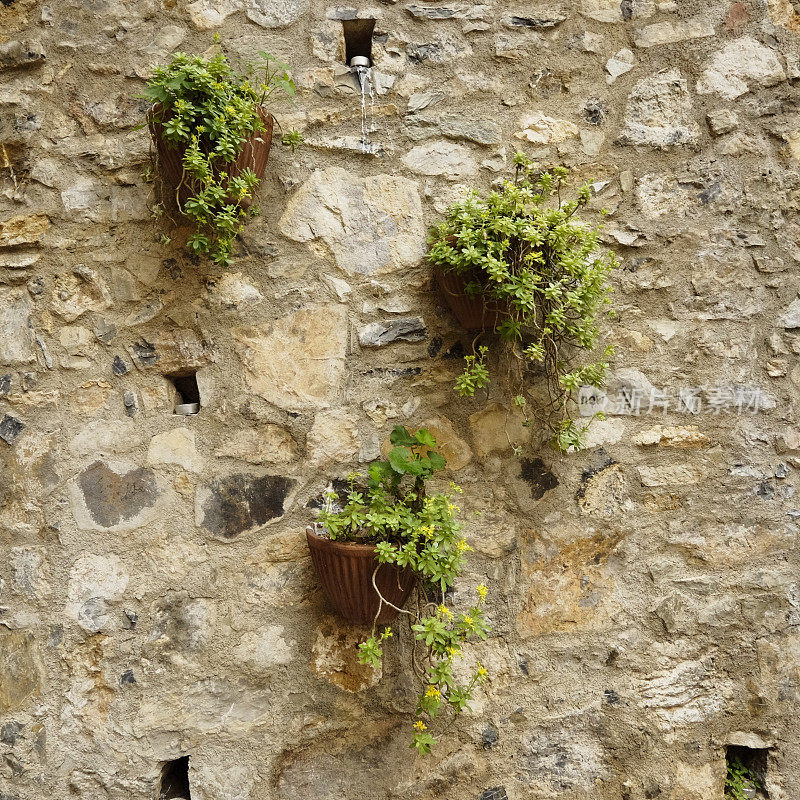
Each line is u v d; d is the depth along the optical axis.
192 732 1.69
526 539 1.86
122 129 1.77
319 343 1.81
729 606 1.89
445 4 1.89
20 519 1.70
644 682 1.85
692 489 1.91
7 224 1.73
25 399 1.72
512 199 1.63
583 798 1.81
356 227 1.83
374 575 1.54
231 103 1.56
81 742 1.65
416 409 1.83
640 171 1.93
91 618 1.69
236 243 1.78
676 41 1.94
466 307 1.71
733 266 1.94
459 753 1.78
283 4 1.83
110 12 1.79
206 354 1.77
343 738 1.75
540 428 1.87
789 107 1.95
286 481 1.78
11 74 1.76
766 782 1.87
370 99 1.85
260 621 1.74
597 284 1.66
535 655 1.83
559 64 1.92
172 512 1.74
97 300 1.75
